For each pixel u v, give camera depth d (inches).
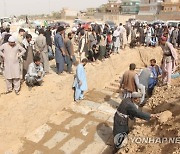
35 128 305.0
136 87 301.6
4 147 266.8
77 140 287.4
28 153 264.4
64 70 408.8
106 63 496.7
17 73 294.2
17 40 323.6
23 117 289.7
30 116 298.4
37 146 276.1
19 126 284.8
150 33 648.4
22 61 330.6
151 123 256.2
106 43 528.7
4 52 289.4
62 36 372.2
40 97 313.9
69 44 378.9
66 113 342.6
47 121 322.0
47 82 347.3
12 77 293.1
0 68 366.6
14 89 306.2
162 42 341.4
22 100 294.4
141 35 648.4
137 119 281.9
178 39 598.2
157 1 2169.0
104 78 478.0
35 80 323.6
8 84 299.9
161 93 335.3
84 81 370.3
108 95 406.6
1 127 268.1
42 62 372.2
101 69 470.9
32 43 378.9
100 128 309.3
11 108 281.0
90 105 366.6
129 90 302.7
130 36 647.8
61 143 282.0
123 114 239.5
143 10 2266.2
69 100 369.1
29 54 329.7
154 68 366.0
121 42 616.4
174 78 377.1
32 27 1141.7
